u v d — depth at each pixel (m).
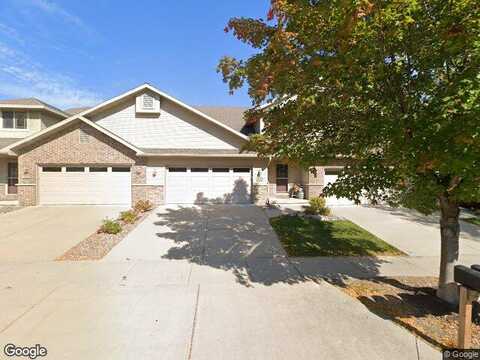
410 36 3.76
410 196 4.64
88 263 6.59
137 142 15.43
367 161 4.61
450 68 4.04
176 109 15.54
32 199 14.20
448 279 4.82
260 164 15.14
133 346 3.46
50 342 3.51
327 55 4.23
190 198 15.01
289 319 4.14
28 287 5.18
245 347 3.47
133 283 5.42
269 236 9.17
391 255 7.54
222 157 14.94
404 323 4.09
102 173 14.54
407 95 4.25
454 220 4.84
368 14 3.57
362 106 4.41
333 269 6.43
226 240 8.69
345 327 3.95
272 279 5.75
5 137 17.17
